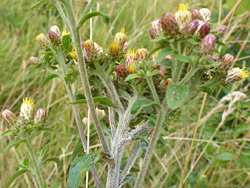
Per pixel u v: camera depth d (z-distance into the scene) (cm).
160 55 13
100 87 18
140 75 13
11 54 46
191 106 36
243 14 32
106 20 15
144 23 44
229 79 16
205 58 13
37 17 49
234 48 36
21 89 40
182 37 13
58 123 36
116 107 16
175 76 14
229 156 27
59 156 31
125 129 16
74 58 18
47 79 18
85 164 15
